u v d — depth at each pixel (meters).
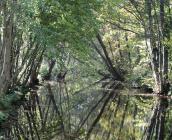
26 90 26.72
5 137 13.26
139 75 34.25
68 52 26.25
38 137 13.88
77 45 24.72
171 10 26.27
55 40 22.42
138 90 30.62
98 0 24.50
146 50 32.06
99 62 40.81
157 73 27.20
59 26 23.25
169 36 26.05
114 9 28.11
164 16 26.17
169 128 15.77
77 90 31.02
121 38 35.91
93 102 24.48
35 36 22.19
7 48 20.30
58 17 22.98
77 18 23.78
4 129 14.66
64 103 23.75
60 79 40.38
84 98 26.33
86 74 42.41
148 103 23.39
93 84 36.09
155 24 26.91
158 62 27.14
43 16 22.69
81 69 42.94
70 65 42.91
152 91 29.16
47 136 14.16
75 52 26.23
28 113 18.80
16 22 20.16
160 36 26.05
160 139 14.03
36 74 31.53
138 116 19.14
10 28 20.06
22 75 26.73
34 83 31.38
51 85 33.94
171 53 27.38
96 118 18.80
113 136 14.59
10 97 20.12
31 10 19.50
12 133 14.07
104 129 16.02
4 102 18.42
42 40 21.47
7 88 22.00
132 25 29.81
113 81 38.19
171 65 27.72
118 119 18.50
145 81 30.50
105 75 41.41
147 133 15.09
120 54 39.44
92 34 25.58
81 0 23.62
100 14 27.89
